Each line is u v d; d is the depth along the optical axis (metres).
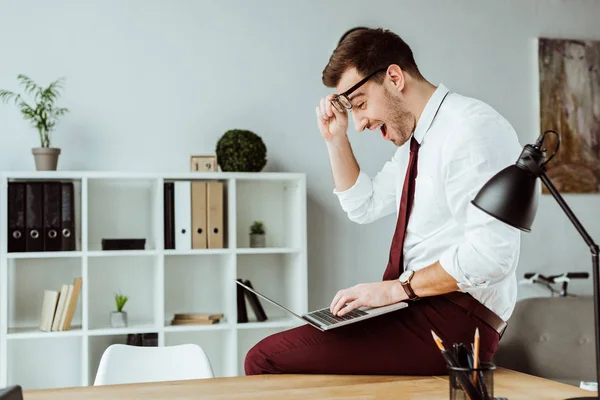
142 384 1.82
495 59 4.43
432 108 1.89
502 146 1.77
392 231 4.27
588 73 4.56
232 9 4.08
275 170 4.10
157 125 3.96
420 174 1.91
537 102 4.48
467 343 1.83
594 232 4.54
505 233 1.69
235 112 4.06
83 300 3.56
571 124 4.52
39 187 3.58
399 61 1.93
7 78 3.79
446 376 1.86
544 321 4.09
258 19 4.11
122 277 3.90
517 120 4.45
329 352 1.89
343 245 4.19
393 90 1.93
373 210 2.29
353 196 2.26
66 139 3.85
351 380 1.82
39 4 3.84
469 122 1.79
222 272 3.93
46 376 3.79
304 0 4.18
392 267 1.98
